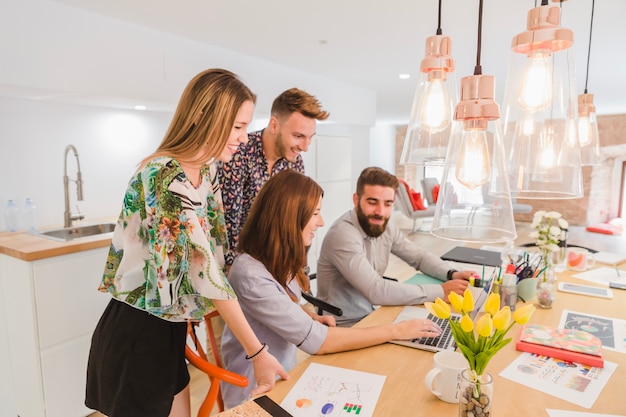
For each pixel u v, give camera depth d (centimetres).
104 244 218
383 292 170
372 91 497
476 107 82
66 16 219
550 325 145
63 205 268
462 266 216
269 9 230
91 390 123
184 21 248
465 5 225
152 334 114
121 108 293
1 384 229
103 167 287
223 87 114
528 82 98
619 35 281
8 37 198
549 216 196
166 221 104
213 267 109
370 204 188
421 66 113
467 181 84
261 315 126
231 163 180
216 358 138
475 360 84
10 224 238
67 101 259
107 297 222
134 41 250
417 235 711
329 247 189
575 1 221
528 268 174
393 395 102
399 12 236
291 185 131
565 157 96
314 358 122
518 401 99
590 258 220
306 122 179
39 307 195
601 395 101
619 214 806
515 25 258
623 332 139
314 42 295
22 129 246
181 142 116
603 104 635
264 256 133
